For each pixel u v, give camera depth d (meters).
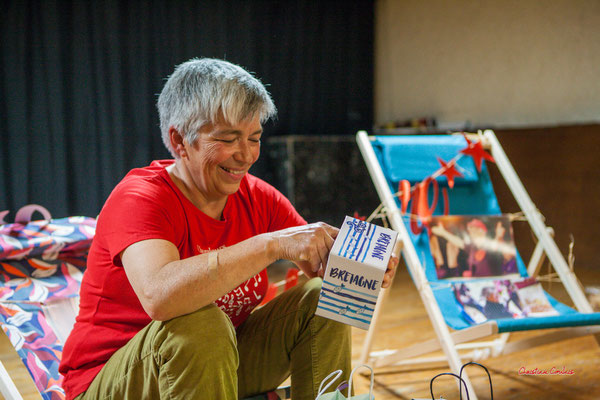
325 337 1.11
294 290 1.18
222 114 0.96
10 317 1.29
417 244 1.82
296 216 1.29
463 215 1.91
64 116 3.55
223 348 0.91
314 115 4.56
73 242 1.50
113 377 0.98
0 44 3.33
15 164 3.41
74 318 1.36
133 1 3.75
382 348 2.11
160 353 0.90
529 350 2.05
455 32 4.26
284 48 4.38
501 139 3.94
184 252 1.05
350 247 0.98
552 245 1.84
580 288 1.76
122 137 3.75
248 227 1.18
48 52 3.48
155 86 3.86
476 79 4.14
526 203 1.94
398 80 4.77
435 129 4.27
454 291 1.71
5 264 1.43
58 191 3.56
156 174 1.06
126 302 1.03
